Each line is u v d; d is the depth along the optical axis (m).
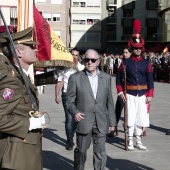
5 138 3.59
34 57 3.77
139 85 7.85
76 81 5.60
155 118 12.01
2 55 3.61
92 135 5.64
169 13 46.75
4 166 3.49
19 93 3.52
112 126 5.72
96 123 5.55
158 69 29.56
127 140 8.14
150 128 10.39
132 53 7.93
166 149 8.15
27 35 3.73
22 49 3.69
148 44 65.81
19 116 3.54
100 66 37.88
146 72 7.91
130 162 7.18
